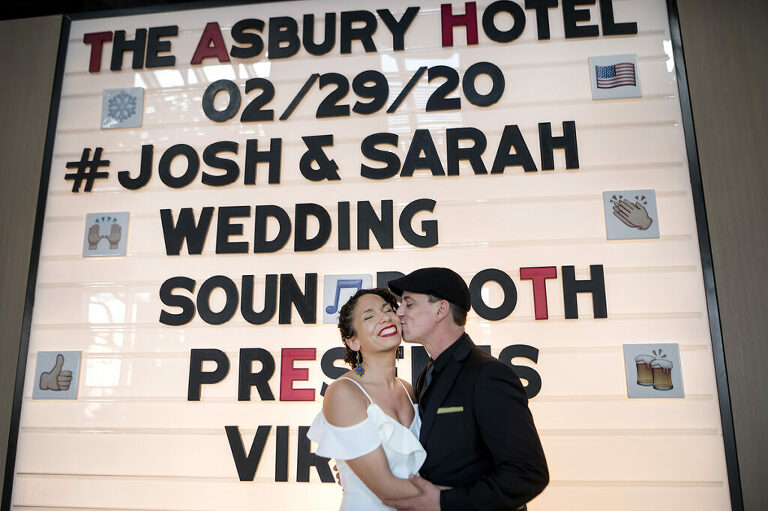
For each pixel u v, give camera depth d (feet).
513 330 8.53
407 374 8.46
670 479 7.90
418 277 6.51
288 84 9.91
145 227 9.59
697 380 8.16
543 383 8.32
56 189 9.88
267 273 9.18
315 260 9.13
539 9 9.61
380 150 9.34
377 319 6.48
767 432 7.86
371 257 9.02
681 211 8.71
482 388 5.78
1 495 8.71
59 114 10.21
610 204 8.79
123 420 8.88
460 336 6.43
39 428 8.98
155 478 8.63
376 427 5.88
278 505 8.36
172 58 10.19
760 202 8.57
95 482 8.71
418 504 5.49
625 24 9.37
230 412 8.72
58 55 10.38
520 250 8.81
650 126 9.07
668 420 8.08
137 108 10.05
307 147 9.56
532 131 9.24
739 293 8.31
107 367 9.10
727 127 8.87
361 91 9.62
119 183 9.79
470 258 8.85
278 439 8.49
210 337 9.03
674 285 8.48
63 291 9.46
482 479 5.46
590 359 8.35
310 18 10.05
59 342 9.27
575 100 9.27
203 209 9.49
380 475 5.70
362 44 9.86
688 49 9.19
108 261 9.50
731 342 8.18
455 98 9.42
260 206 9.37
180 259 9.38
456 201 9.07
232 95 9.91
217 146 9.71
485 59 9.61
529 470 5.40
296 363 8.75
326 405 6.17
